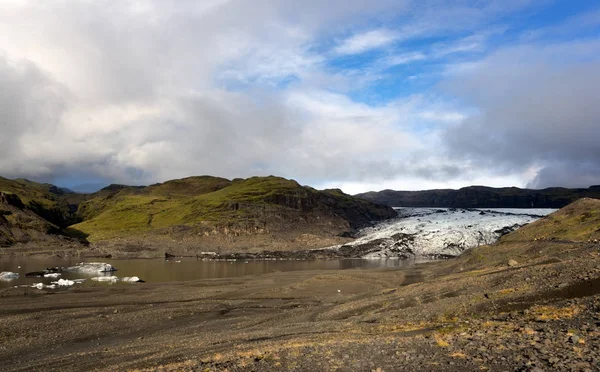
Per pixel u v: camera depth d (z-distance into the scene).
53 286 77.06
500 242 89.12
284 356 18.61
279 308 53.53
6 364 30.67
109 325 44.00
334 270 102.44
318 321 38.84
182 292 67.38
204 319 47.25
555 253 50.88
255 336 30.78
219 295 64.19
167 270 110.88
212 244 188.88
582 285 28.06
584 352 13.84
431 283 50.06
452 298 36.00
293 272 97.25
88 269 106.50
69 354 31.19
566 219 83.56
